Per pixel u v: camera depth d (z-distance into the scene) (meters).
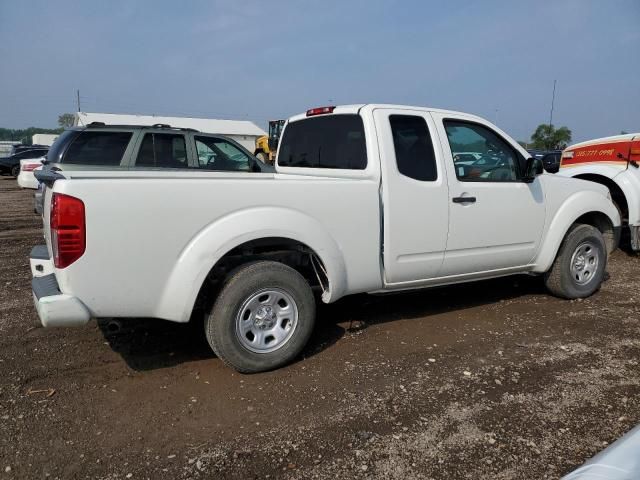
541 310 5.32
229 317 3.65
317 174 4.96
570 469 2.71
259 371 3.83
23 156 29.19
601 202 5.73
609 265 7.41
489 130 5.01
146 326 4.71
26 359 4.04
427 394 3.52
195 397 3.48
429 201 4.48
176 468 2.73
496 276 5.22
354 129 4.55
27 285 6.15
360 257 4.20
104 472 2.70
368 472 2.70
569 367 3.94
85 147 8.14
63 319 3.25
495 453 2.85
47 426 3.11
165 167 8.59
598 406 3.35
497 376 3.79
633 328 4.80
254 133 58.19
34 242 9.18
